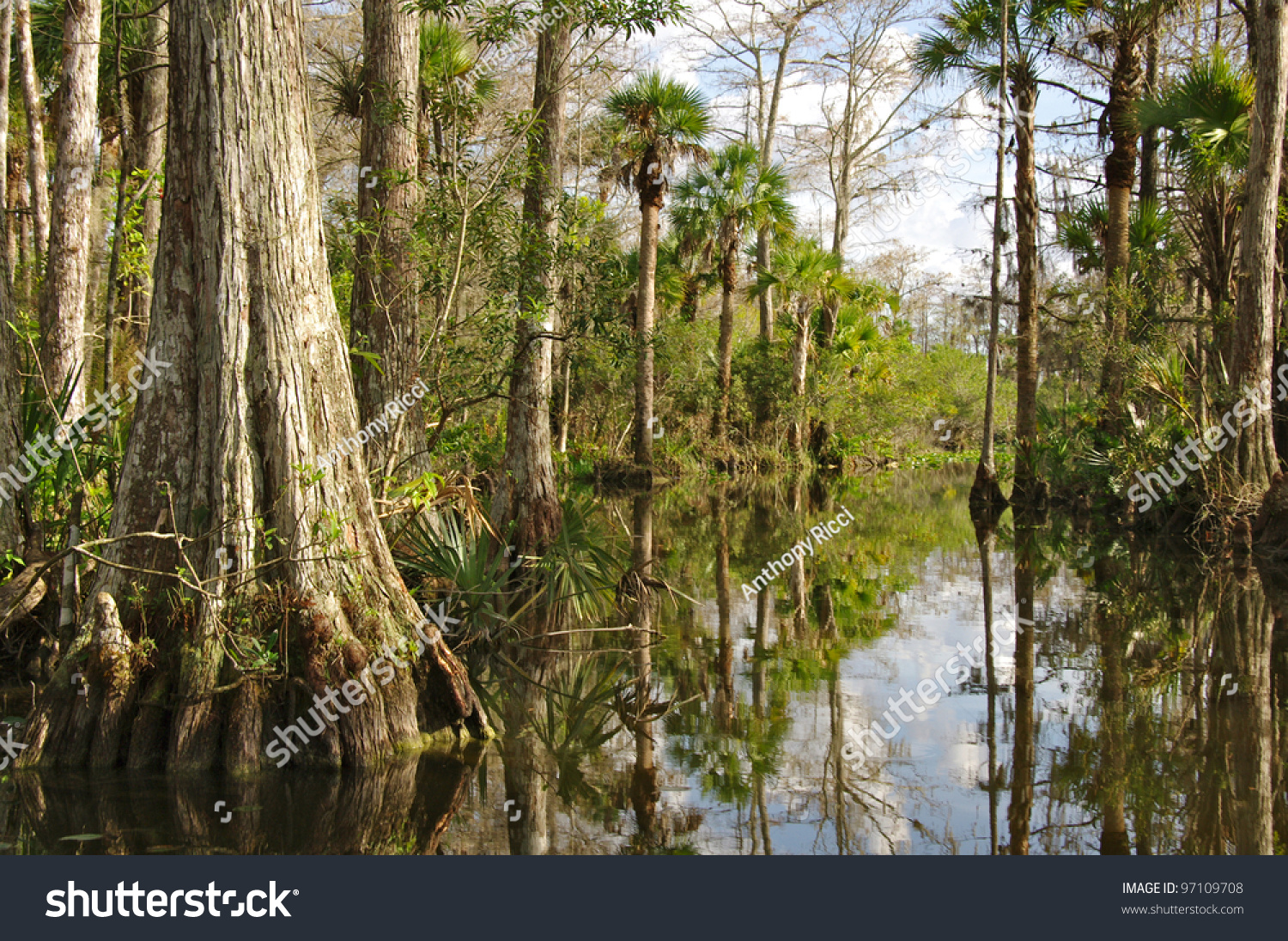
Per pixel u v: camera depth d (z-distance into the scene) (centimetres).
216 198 452
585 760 463
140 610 451
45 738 438
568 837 371
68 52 762
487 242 815
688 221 2494
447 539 716
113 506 465
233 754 435
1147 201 1747
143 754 438
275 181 462
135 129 1089
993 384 1750
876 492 2262
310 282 475
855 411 2997
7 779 421
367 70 847
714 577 1034
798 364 2739
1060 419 1877
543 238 826
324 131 1708
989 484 1752
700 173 2458
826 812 394
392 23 838
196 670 438
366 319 812
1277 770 437
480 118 1202
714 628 774
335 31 1692
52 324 757
